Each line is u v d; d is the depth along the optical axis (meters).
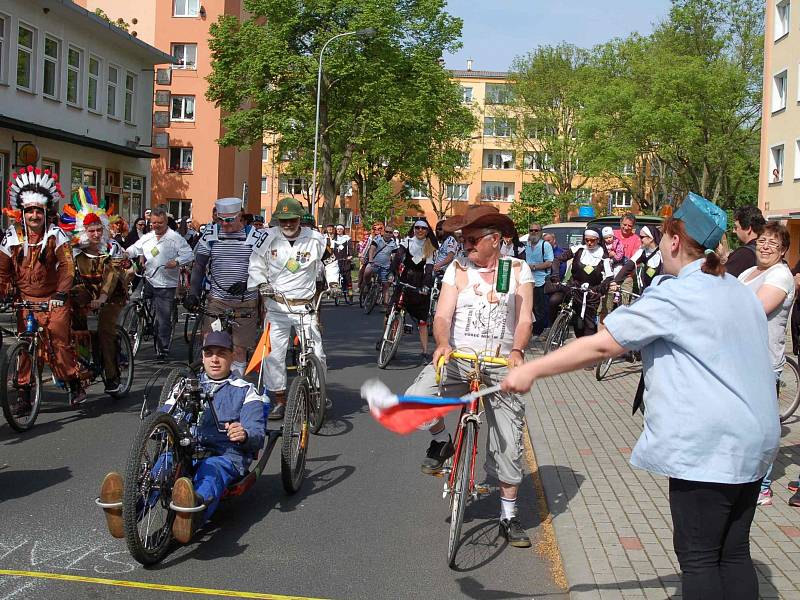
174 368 6.32
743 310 3.58
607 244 15.03
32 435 8.28
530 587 4.95
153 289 13.01
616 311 3.58
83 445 7.90
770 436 3.51
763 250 6.45
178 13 45.84
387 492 6.78
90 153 30.88
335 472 7.32
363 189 59.44
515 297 5.77
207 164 45.91
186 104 46.00
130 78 34.28
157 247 12.93
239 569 5.10
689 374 3.52
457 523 5.17
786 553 5.34
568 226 20.50
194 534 5.70
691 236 3.73
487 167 84.94
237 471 5.72
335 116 43.94
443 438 8.67
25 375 8.47
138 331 13.24
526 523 6.11
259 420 5.80
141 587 4.78
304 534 5.76
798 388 9.95
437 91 45.91
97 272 9.57
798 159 37.72
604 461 7.64
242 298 10.08
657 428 3.58
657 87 46.34
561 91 65.81
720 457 3.48
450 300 5.77
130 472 4.85
